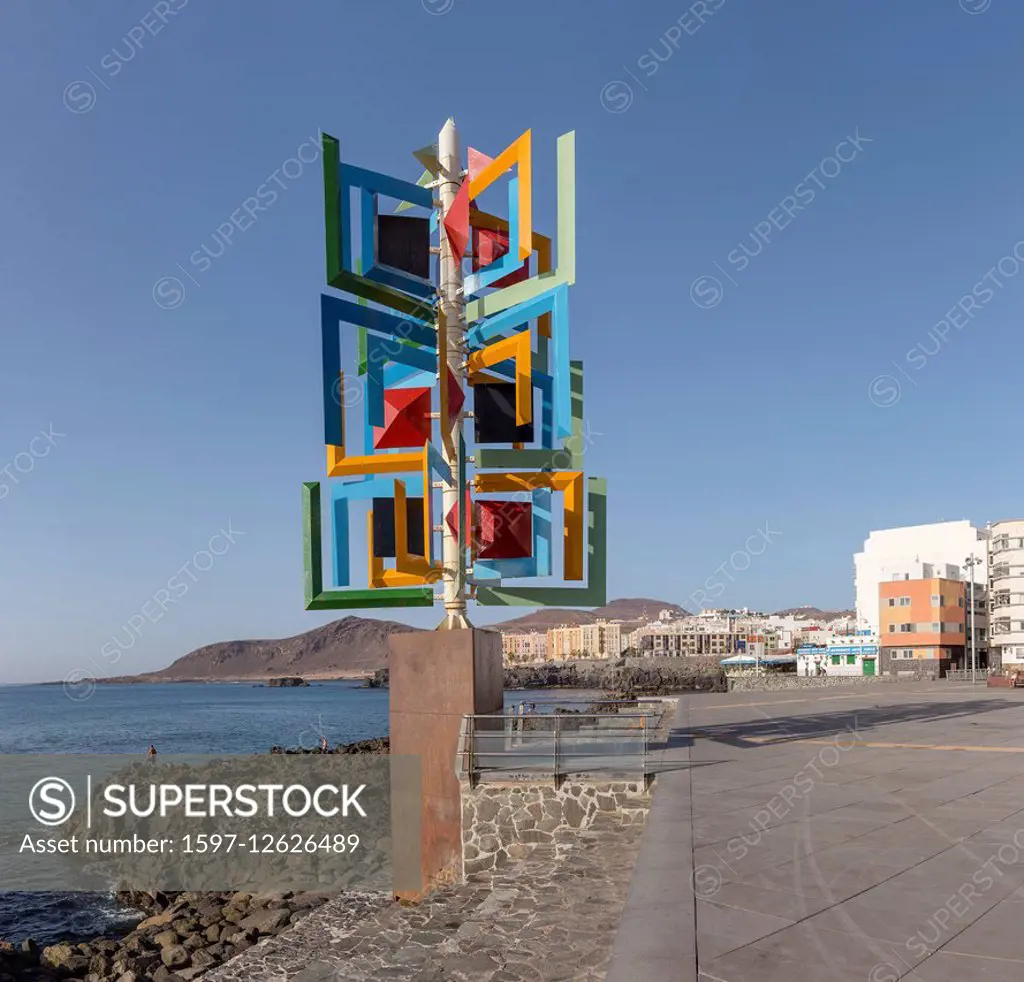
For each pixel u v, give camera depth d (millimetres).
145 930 22078
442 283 19141
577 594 18406
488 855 13734
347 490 18750
